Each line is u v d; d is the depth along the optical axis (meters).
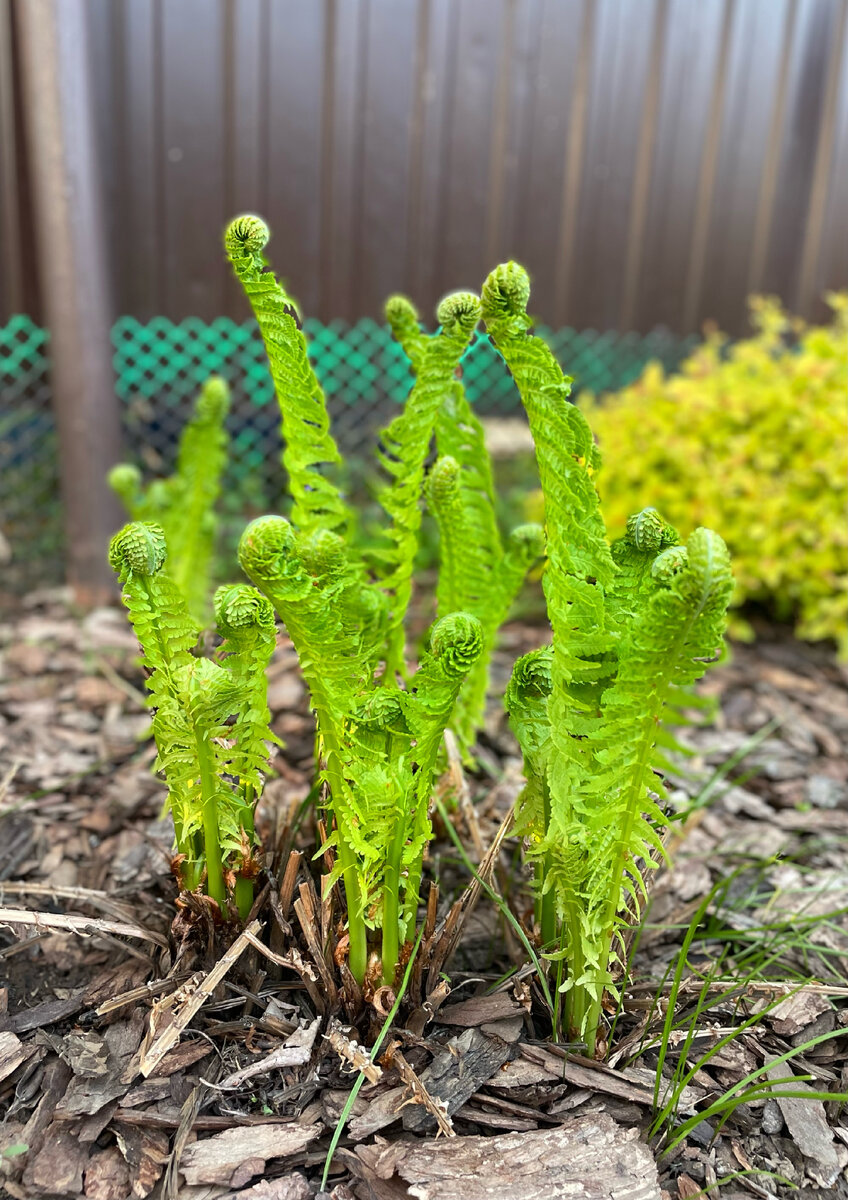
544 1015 0.38
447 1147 0.32
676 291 1.11
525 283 0.27
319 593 0.27
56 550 0.91
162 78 0.87
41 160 0.76
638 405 0.89
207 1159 0.32
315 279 0.97
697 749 0.65
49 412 0.92
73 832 0.51
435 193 0.98
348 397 1.01
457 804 0.47
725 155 1.08
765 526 0.81
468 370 1.05
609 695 0.30
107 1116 0.33
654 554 0.32
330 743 0.31
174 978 0.37
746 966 0.43
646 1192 0.31
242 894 0.36
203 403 0.61
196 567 0.67
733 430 0.85
